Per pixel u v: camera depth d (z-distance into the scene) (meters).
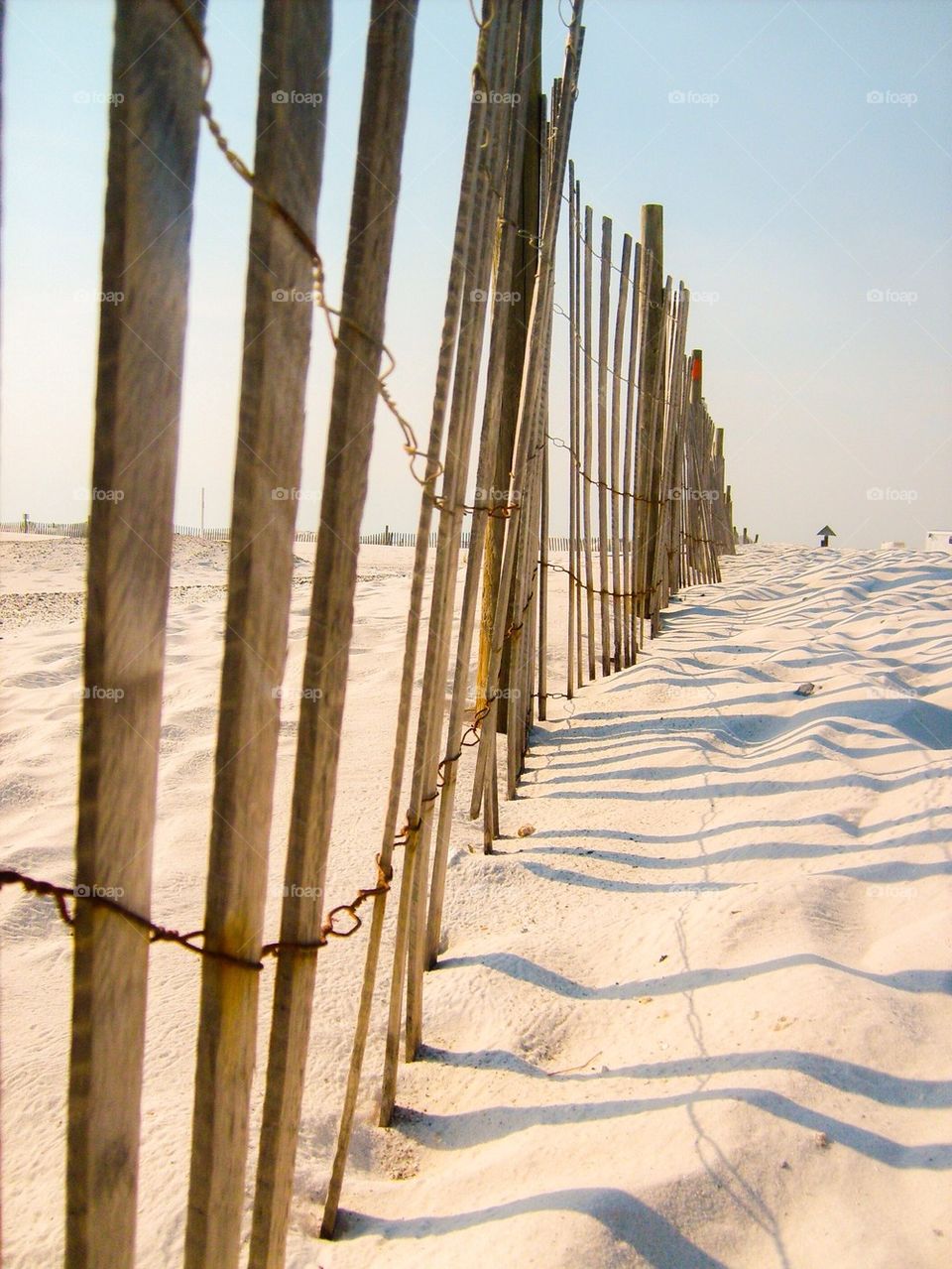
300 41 1.00
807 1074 1.70
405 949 1.85
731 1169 1.52
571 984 2.25
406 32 1.24
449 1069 2.00
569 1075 1.92
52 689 5.04
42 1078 1.87
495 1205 1.56
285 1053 1.29
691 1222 1.45
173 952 2.35
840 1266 1.38
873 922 2.27
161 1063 1.94
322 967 2.31
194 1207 1.13
